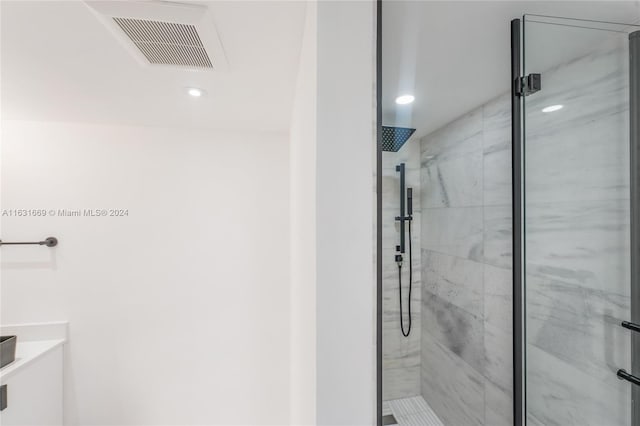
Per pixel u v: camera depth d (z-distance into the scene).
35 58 1.01
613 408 0.87
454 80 0.93
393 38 0.79
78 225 1.71
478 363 1.08
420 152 0.92
